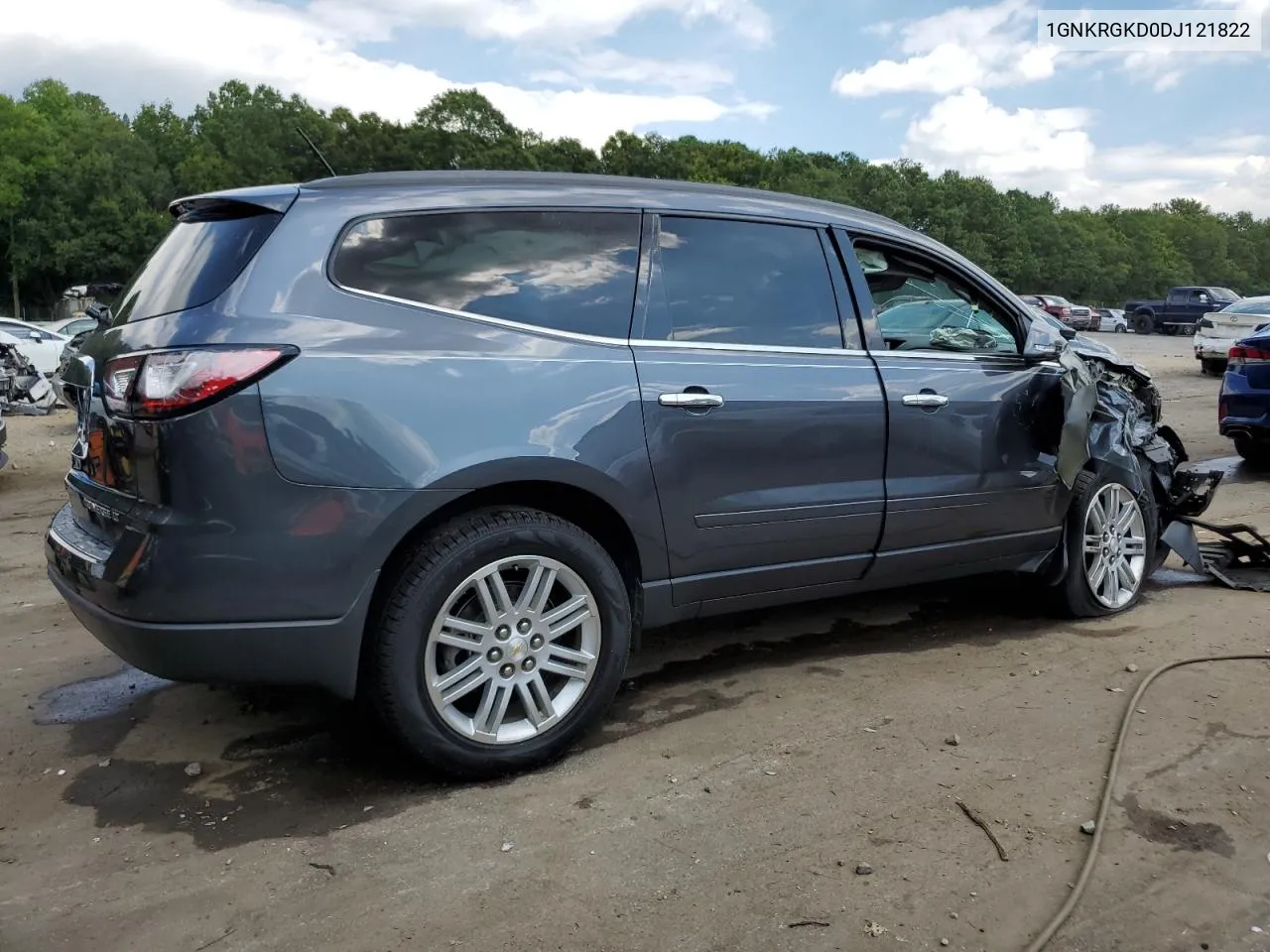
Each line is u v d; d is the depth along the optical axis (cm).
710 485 330
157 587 257
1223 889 240
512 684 299
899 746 318
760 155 7256
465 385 285
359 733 336
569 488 304
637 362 316
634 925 226
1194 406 1415
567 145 6331
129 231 5303
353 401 268
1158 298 9669
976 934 223
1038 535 426
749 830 267
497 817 276
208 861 256
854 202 7025
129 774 307
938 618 457
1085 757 309
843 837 263
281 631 267
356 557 270
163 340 264
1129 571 463
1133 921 228
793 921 227
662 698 364
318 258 278
